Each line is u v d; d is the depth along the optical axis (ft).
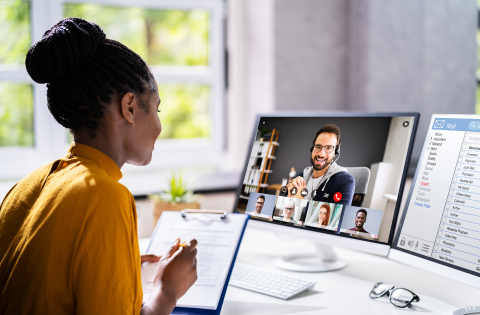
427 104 7.63
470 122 3.07
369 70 7.04
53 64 2.34
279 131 4.27
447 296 3.25
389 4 7.11
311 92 7.04
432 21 7.54
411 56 7.39
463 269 2.85
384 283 3.28
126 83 2.48
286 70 6.82
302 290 3.28
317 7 6.97
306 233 3.82
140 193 6.17
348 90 7.33
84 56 2.35
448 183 3.08
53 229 2.17
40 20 6.49
